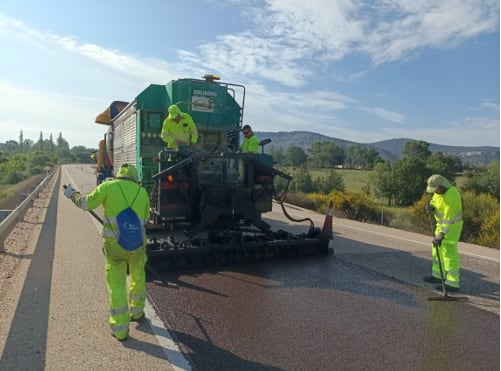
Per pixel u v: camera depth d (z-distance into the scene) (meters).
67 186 4.52
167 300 5.29
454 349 4.01
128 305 4.55
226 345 3.99
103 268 6.59
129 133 11.05
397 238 10.30
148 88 9.88
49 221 11.64
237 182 8.27
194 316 4.75
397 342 4.15
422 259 7.88
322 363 3.68
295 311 4.96
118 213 4.20
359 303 5.31
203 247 6.96
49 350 3.79
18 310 4.74
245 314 4.84
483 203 13.39
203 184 7.83
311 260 7.65
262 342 4.08
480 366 3.68
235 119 10.55
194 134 9.07
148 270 6.56
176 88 9.73
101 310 4.78
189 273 6.61
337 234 10.80
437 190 6.08
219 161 8.28
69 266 6.68
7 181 33.50
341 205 16.41
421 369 3.61
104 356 3.70
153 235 9.70
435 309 5.15
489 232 11.65
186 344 4.00
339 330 4.42
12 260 7.04
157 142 9.87
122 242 4.13
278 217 14.66
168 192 7.61
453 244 6.00
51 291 5.42
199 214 7.59
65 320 4.48
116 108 16.11
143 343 3.99
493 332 4.45
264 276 6.49
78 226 10.80
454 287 5.94
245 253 7.45
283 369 3.56
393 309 5.11
